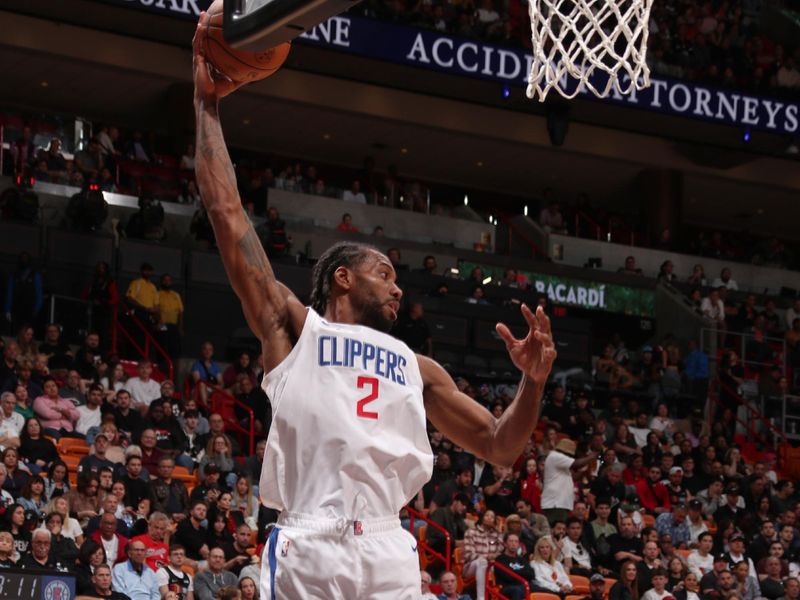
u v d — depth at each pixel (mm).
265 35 7602
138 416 37094
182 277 49562
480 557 32812
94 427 36156
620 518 37094
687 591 34500
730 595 34875
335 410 6934
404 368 7207
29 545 28078
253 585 27641
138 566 28109
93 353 41281
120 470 33000
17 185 49781
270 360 7172
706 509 41969
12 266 46875
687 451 45406
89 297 45062
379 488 6930
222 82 7859
